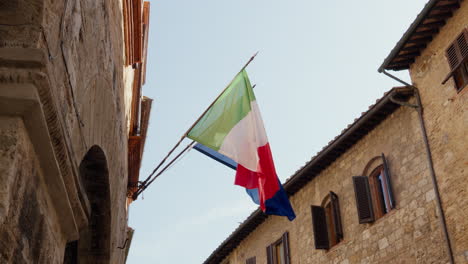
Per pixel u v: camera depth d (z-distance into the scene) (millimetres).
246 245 20984
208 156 9781
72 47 3973
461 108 11203
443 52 11961
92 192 6781
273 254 18453
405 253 12195
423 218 11844
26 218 3314
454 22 11641
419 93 12672
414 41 12430
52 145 3484
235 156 9070
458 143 11164
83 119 4391
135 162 13430
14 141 3084
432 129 12031
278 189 8750
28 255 3404
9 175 2965
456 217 10859
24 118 3188
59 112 3488
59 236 4289
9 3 3371
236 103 9578
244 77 9773
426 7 11352
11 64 3164
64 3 3703
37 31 3312
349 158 15242
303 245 16734
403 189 12719
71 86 3906
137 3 9227
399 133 13234
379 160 13984
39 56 3184
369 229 13719
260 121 9352
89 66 4582
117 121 6875
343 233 14844
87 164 6227
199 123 9609
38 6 3383
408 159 12727
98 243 7402
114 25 6441
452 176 11164
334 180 15773
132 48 9242
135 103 12195
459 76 11594
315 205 16156
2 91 3090
